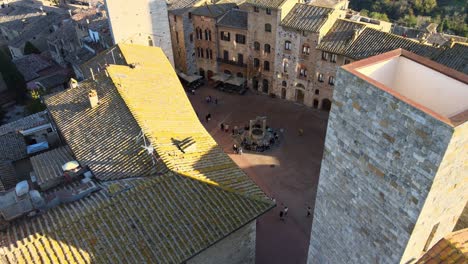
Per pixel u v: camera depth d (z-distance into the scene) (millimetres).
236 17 57469
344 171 16359
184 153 25156
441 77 14570
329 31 49500
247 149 45750
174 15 59062
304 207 36812
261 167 42656
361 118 14406
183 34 59656
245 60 58438
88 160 25844
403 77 16047
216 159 25953
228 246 22078
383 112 13305
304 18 49719
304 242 33094
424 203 12828
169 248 19172
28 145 37719
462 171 13102
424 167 12344
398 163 13328
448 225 15328
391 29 62938
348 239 17562
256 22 53312
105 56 42844
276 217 35656
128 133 26672
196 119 31719
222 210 21297
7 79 59469
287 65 53656
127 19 48812
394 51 15836
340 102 15312
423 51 42250
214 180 23047
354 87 14305
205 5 59469
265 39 53844
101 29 60125
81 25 65000
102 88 32375
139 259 18562
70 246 18344
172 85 36062
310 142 47125
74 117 30672
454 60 39656
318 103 53594
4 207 19406
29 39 79375
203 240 19812
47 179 24172
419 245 14750
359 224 16484
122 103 29406
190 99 58125
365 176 15164
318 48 48188
